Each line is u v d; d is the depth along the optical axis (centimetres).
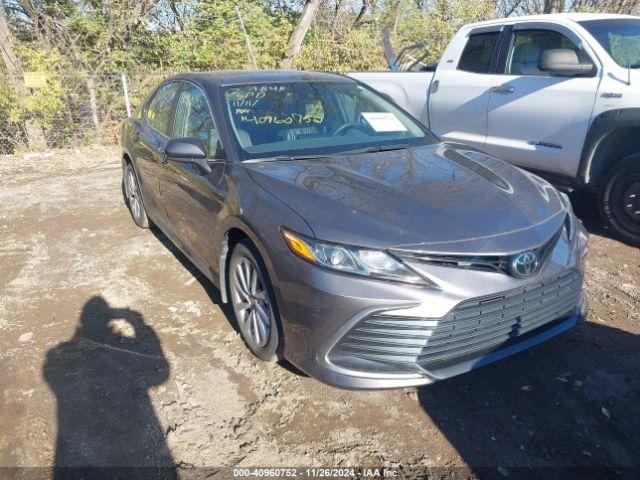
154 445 261
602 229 524
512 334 277
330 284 250
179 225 407
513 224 270
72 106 974
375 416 279
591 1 1378
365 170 320
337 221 262
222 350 336
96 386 303
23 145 961
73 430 271
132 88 1028
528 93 537
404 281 246
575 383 300
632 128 463
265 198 291
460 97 614
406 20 1404
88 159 893
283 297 270
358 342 254
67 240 525
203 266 375
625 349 330
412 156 351
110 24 1004
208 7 1100
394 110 425
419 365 254
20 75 911
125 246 506
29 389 301
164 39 1065
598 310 376
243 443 263
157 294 411
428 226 260
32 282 436
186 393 297
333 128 383
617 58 492
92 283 432
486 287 252
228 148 345
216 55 1095
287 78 415
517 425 271
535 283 267
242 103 377
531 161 547
